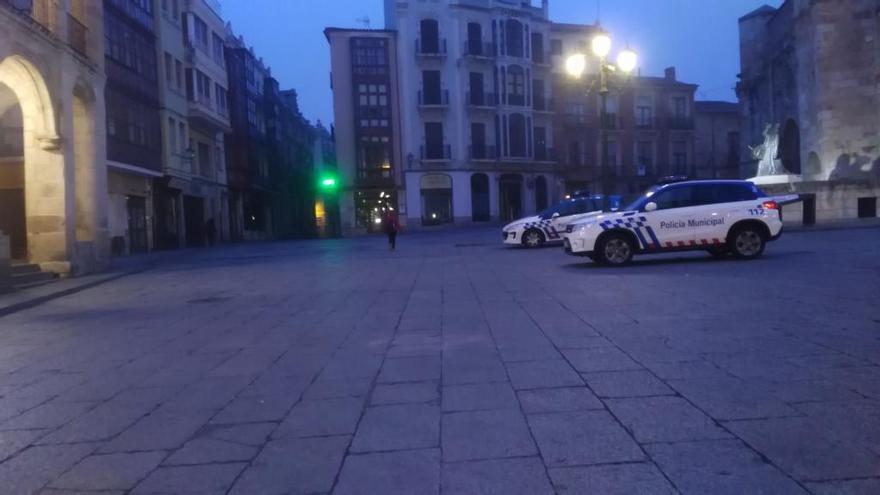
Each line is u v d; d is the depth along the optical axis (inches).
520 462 150.0
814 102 1285.7
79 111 736.3
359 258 847.1
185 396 222.4
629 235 555.5
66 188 671.1
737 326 281.6
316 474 150.5
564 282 466.9
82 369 272.7
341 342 299.4
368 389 217.8
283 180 2421.3
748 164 1704.0
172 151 1376.7
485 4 2050.9
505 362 241.9
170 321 390.6
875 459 140.8
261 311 411.8
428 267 665.0
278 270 716.7
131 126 1152.8
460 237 1355.8
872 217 980.6
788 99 1473.9
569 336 280.4
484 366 237.9
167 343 320.5
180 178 1416.1
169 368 266.1
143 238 1251.8
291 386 227.8
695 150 2527.1
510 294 423.2
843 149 1248.2
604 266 563.2
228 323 371.9
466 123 2027.6
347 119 1989.4
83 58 711.7
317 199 3070.9
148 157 1229.1
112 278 677.9
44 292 542.9
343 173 1991.9
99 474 156.7
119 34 1107.9
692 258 593.3
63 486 150.3
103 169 765.9
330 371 245.8
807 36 1301.7
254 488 144.6
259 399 213.8
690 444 153.6
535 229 880.9
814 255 562.3
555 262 639.8
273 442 172.9
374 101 1995.6
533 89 2142.0
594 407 184.5
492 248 929.5
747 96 1728.6
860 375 200.5
